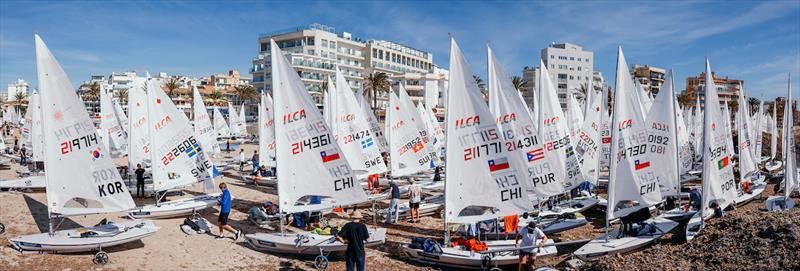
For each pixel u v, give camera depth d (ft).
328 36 360.28
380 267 52.24
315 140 54.29
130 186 80.89
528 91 400.06
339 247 51.80
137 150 79.46
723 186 61.05
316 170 54.60
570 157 75.00
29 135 112.47
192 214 69.26
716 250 48.21
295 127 53.67
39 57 48.37
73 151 50.55
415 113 93.81
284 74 53.11
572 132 93.71
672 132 58.08
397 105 89.30
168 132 69.36
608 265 47.91
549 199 72.38
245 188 95.96
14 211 67.05
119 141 97.86
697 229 57.67
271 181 97.60
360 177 86.58
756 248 45.80
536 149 59.06
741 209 78.13
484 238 58.44
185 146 71.10
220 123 179.01
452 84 50.01
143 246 55.42
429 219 74.54
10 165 119.75
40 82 48.67
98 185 51.90
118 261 50.11
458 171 51.11
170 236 59.93
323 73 347.36
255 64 365.40
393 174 89.40
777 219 49.57
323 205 55.31
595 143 82.79
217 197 75.97
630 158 55.11
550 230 65.05
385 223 71.67
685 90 390.83
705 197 55.36
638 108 55.31
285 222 67.92
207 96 402.31
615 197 54.39
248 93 350.64
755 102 358.23
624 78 54.65
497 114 57.52
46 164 49.80
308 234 56.08
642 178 55.98
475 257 50.21
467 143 50.88
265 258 53.62
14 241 50.16
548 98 72.95
